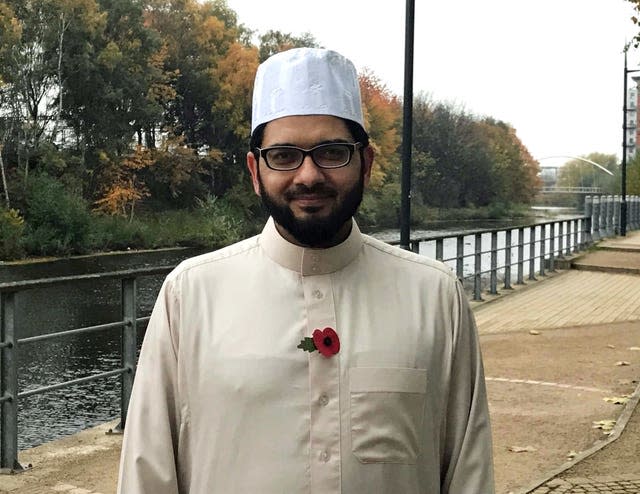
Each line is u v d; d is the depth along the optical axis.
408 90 9.34
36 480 4.95
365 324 1.83
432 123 79.69
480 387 1.97
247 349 1.80
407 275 1.92
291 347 1.80
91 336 14.40
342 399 1.78
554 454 5.58
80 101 46.34
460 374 1.93
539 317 11.69
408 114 9.38
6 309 5.07
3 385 5.13
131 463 1.85
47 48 44.41
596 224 24.27
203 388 1.81
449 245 31.19
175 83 53.53
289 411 1.77
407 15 9.23
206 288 1.88
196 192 52.03
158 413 1.86
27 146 42.25
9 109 44.12
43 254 35.97
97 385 10.56
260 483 1.75
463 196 82.75
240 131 54.25
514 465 5.35
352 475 1.75
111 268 32.75
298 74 1.86
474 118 92.12
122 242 40.56
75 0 44.50
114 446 5.68
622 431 6.05
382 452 1.77
